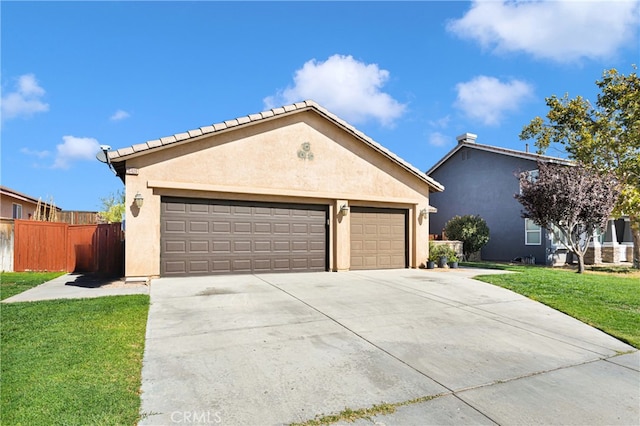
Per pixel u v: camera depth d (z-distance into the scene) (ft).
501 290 31.01
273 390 12.30
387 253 45.19
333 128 41.78
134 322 19.08
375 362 14.97
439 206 79.77
